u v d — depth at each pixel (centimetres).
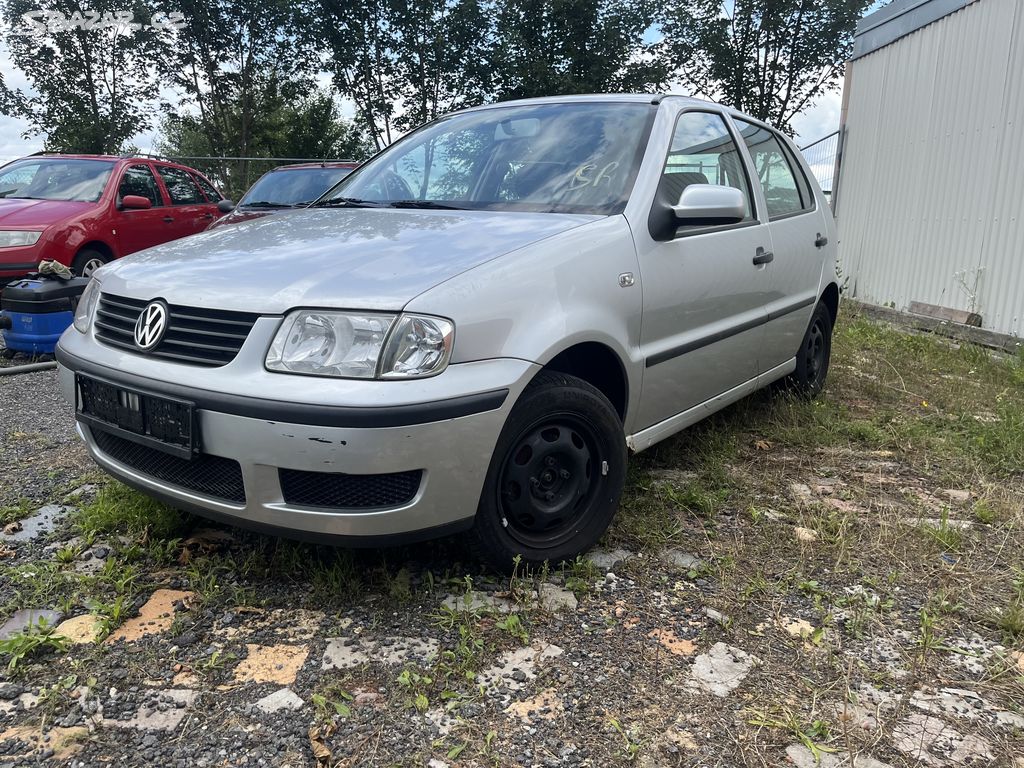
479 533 242
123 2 2288
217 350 225
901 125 883
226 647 219
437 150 360
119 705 194
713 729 192
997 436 414
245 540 278
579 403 257
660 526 298
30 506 307
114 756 178
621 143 320
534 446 250
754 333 382
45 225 699
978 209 758
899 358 623
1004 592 262
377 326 212
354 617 235
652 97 348
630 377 286
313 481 218
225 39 2408
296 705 196
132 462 256
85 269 737
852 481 361
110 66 2391
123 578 246
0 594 244
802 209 457
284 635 225
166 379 227
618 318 274
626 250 281
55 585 246
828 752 185
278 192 846
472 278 230
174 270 252
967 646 231
